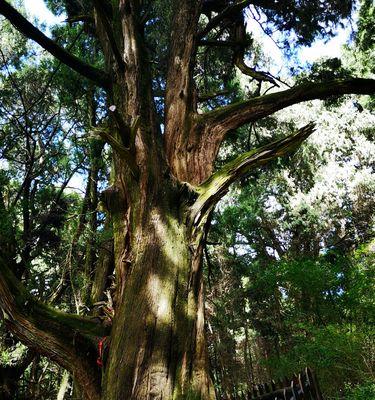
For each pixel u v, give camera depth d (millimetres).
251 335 23672
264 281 10906
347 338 7547
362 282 8133
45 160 11344
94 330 4922
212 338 19422
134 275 4820
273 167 12320
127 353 4270
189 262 4961
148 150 5613
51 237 11477
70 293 12531
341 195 18406
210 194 5430
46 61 11219
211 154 6277
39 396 9562
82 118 12062
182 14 7422
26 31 5914
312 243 20109
